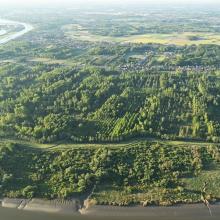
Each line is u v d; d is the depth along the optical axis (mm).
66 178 181750
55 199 170750
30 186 176625
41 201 170125
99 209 164750
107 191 174000
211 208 163250
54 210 165750
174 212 161875
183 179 180000
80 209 165750
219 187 174625
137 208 164250
